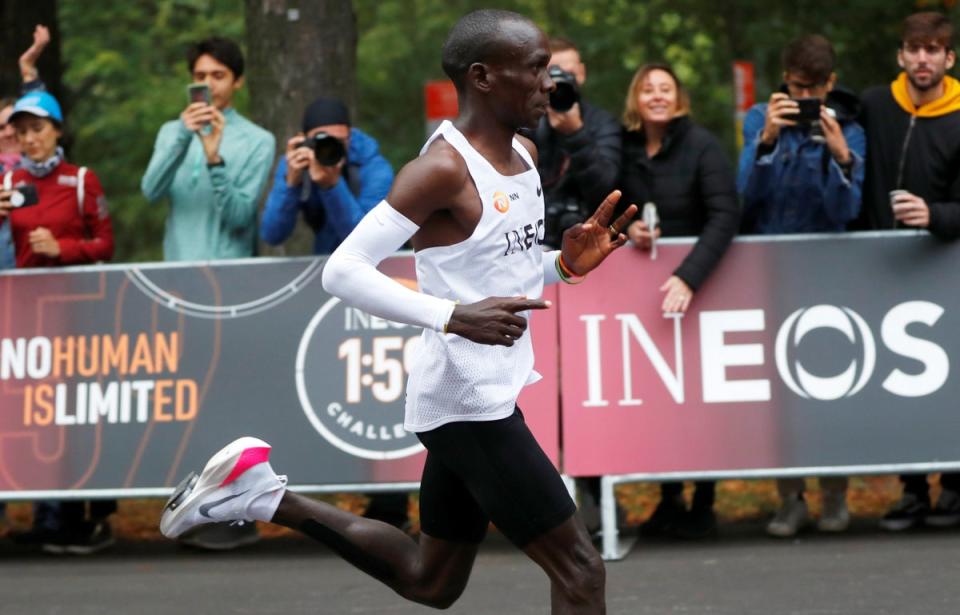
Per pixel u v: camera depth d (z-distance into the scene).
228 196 15.30
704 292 14.54
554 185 14.49
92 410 15.03
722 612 11.54
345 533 8.79
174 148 15.27
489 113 7.98
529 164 8.24
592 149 14.09
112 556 15.36
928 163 14.86
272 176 18.92
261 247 19.39
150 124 30.38
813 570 13.15
